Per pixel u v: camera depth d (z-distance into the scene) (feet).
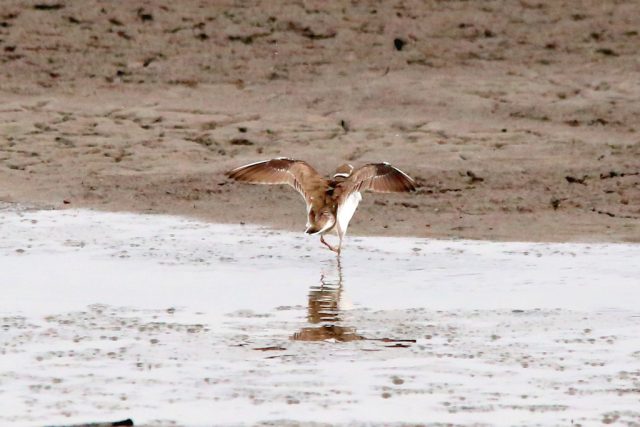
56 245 50.24
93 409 29.63
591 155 67.15
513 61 84.53
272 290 41.96
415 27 88.84
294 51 86.12
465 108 76.02
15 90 80.64
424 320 37.73
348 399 30.27
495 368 32.71
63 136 71.97
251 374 32.32
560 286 42.37
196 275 44.39
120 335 36.14
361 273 44.70
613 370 32.50
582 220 54.90
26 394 30.78
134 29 88.89
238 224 54.90
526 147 68.69
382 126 73.05
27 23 88.94
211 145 70.59
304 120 74.49
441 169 64.13
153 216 56.85
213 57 85.51
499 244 50.29
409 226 53.88
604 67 83.46
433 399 30.25
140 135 72.28
